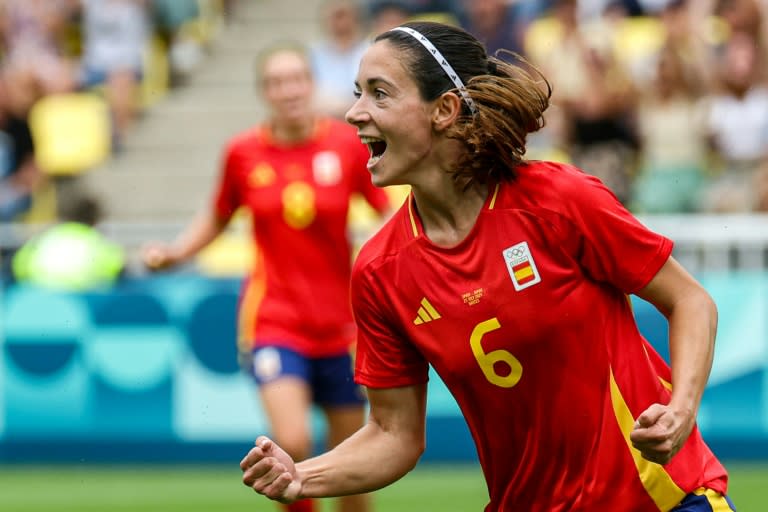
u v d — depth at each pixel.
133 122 35.56
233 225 29.19
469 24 33.75
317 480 10.23
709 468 10.03
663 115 30.59
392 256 10.02
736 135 29.91
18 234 27.12
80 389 25.39
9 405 25.50
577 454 9.91
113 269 25.89
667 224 25.47
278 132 18.11
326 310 17.73
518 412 9.98
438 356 10.02
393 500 22.05
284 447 16.89
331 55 32.31
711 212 28.42
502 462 10.32
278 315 17.61
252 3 38.47
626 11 33.69
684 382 9.31
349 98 31.94
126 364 25.31
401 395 10.59
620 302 9.93
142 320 25.27
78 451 25.39
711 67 30.64
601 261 9.62
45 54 36.91
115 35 35.44
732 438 24.44
